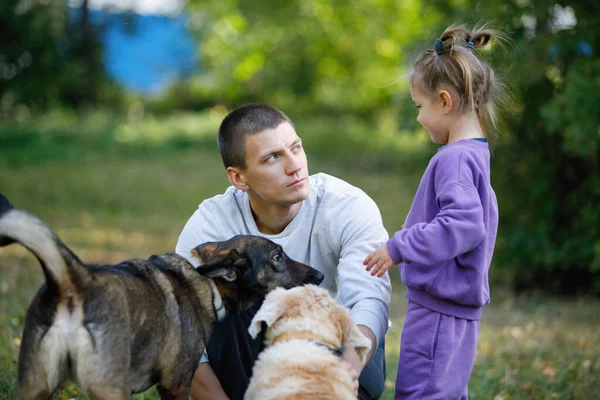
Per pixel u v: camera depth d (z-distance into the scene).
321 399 3.49
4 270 9.80
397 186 19.88
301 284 4.28
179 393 4.05
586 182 10.30
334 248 4.38
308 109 31.30
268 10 30.48
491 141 4.39
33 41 28.06
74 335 3.51
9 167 21.42
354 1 29.12
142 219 15.62
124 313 3.64
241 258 4.20
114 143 26.23
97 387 3.55
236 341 4.25
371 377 4.23
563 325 8.27
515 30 9.87
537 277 11.06
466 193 3.85
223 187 19.86
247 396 3.73
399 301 9.56
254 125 4.16
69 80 29.97
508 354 6.93
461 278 3.98
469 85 4.08
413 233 3.84
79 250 11.83
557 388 5.89
